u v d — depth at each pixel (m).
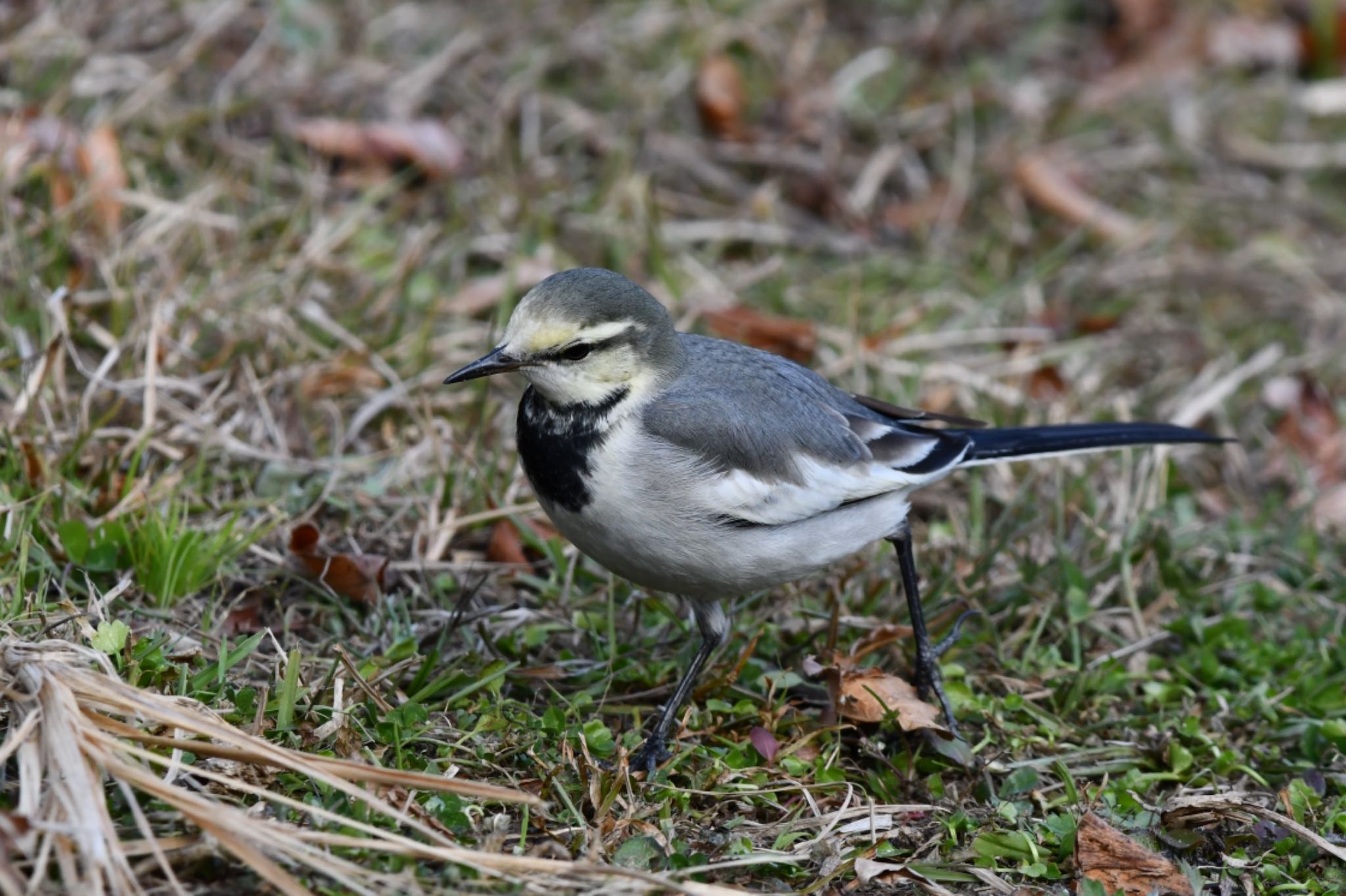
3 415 10.60
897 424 9.87
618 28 16.61
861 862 7.95
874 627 10.23
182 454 10.84
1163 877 8.10
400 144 14.64
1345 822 8.69
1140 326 14.89
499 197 14.53
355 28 15.70
